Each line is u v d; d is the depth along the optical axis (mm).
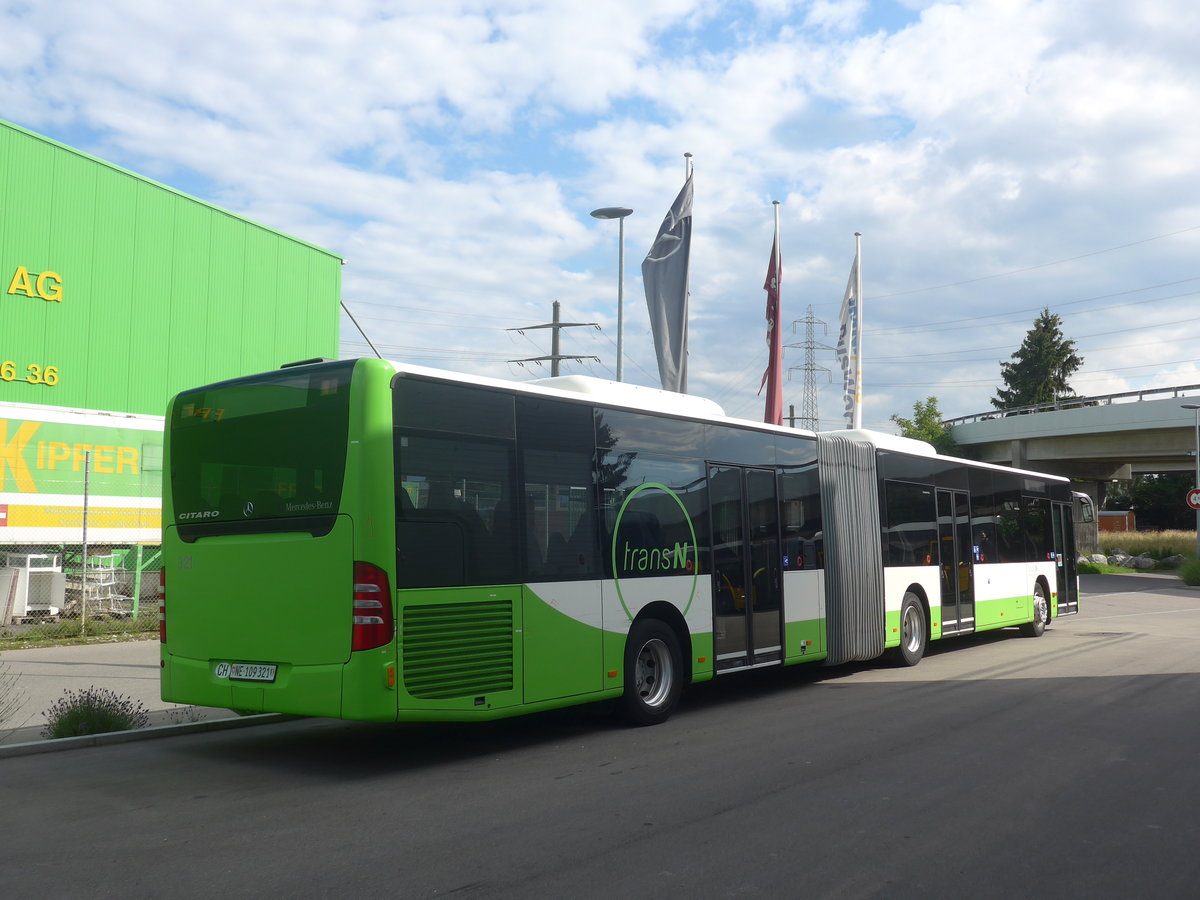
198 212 24234
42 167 21031
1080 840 5941
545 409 9266
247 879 5281
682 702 11922
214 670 8438
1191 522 90500
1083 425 47281
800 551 12773
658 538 10445
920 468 15867
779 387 23578
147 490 19484
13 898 5004
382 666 7578
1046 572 20188
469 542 8336
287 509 8062
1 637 15750
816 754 8430
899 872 5359
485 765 8281
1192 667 14273
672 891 5055
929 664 15289
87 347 21797
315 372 8078
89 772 8039
